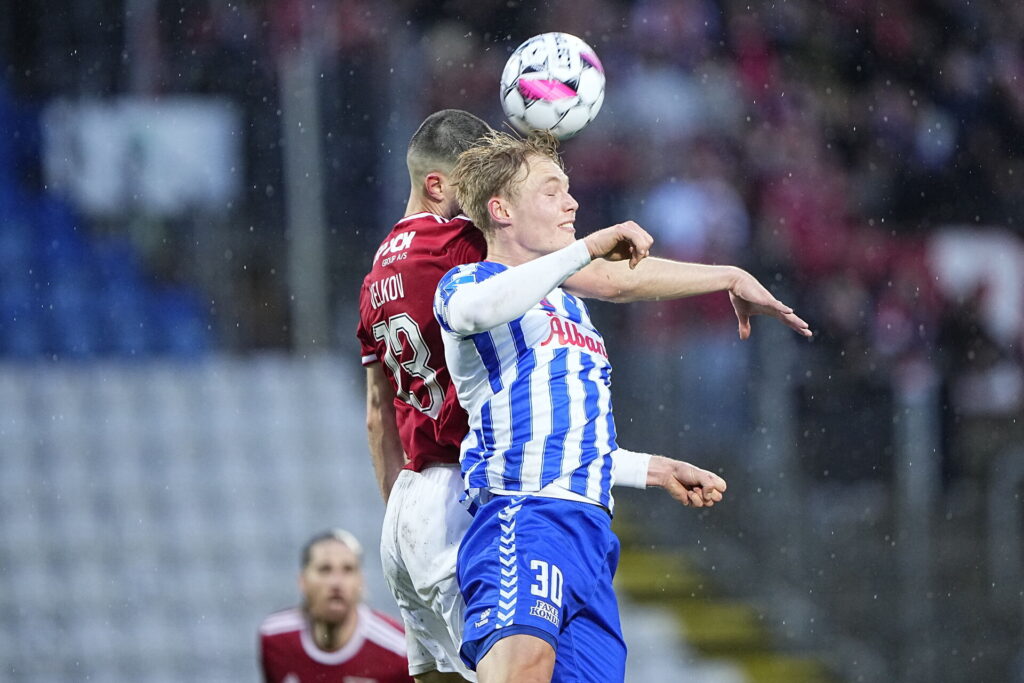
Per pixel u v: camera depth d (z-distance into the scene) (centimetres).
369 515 3641
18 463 3638
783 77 4706
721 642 3444
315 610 2220
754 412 3566
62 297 3866
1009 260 4350
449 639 1330
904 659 3462
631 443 3538
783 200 4397
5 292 3856
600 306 3606
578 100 1297
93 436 3700
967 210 4681
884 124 4762
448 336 1201
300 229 3719
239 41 3997
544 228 1208
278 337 3884
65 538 3531
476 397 1207
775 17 4778
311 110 3634
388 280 1307
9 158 3962
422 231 1312
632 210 4175
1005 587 3522
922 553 3559
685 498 1281
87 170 3912
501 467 1187
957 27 4994
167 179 3894
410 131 3816
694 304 3597
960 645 3472
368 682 2231
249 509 3619
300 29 3997
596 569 1184
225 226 3894
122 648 3325
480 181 1219
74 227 3912
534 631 1125
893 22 4922
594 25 4562
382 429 1405
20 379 3762
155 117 3912
